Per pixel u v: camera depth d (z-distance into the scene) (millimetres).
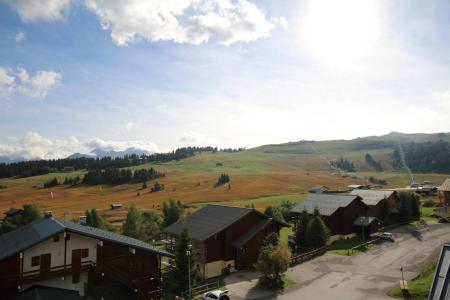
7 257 31172
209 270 48344
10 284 31766
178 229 57250
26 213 69625
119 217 120062
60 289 34375
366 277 44031
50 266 34562
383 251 56594
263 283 42781
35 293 31688
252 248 51312
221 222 52375
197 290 42094
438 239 62812
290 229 77875
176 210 78875
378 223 72062
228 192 182250
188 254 39656
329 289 40469
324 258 53688
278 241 49188
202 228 52906
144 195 192500
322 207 71312
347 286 41156
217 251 49625
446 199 91625
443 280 14211
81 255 36469
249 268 50625
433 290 14289
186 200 160125
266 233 53625
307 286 41844
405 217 79625
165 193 193625
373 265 49219
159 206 146750
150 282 38156
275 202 132875
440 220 78875
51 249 34750
